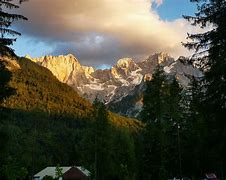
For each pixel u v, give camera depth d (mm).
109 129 72375
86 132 73312
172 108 42594
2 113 20953
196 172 49969
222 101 19766
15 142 112625
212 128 21375
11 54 19688
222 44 19141
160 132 41656
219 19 19000
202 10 19734
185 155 47438
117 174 88812
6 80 20359
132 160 88000
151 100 41531
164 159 43812
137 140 93625
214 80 19609
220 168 47344
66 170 102000
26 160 107188
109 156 73750
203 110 20750
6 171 71688
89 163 75688
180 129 46125
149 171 44500
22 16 19203
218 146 21219
